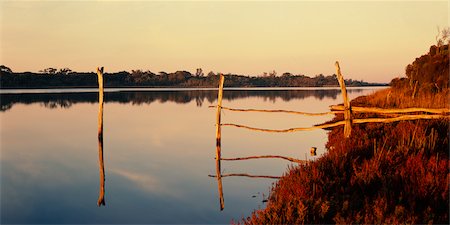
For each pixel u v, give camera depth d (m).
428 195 6.45
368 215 5.88
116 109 43.44
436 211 6.05
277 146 18.92
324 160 9.53
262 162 15.30
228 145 19.73
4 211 9.97
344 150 10.13
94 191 11.88
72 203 10.66
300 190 7.41
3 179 13.51
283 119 32.19
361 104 26.67
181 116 36.06
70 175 14.05
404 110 13.53
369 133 12.45
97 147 19.89
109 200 10.84
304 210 6.42
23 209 10.12
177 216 9.28
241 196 10.62
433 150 9.19
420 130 11.06
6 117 34.53
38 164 16.02
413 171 7.49
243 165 14.89
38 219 9.33
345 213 6.23
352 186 7.38
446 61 28.19
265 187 11.45
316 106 44.78
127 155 17.59
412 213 5.77
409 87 31.80
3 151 18.91
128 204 10.42
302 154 16.52
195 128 27.30
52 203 10.70
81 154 18.08
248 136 22.97
